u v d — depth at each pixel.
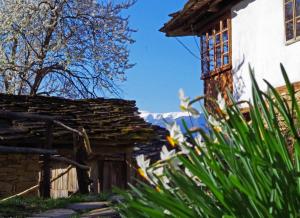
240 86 12.35
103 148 12.77
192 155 1.75
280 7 11.05
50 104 14.05
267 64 11.41
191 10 13.32
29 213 7.65
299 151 1.65
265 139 1.65
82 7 22.48
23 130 11.32
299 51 10.36
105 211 7.99
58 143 12.33
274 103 1.73
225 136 1.87
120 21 22.80
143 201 1.81
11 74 22.78
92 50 22.30
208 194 1.78
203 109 1.93
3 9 22.00
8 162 11.46
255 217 1.56
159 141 13.54
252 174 1.63
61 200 9.00
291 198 1.54
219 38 13.59
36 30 22.02
